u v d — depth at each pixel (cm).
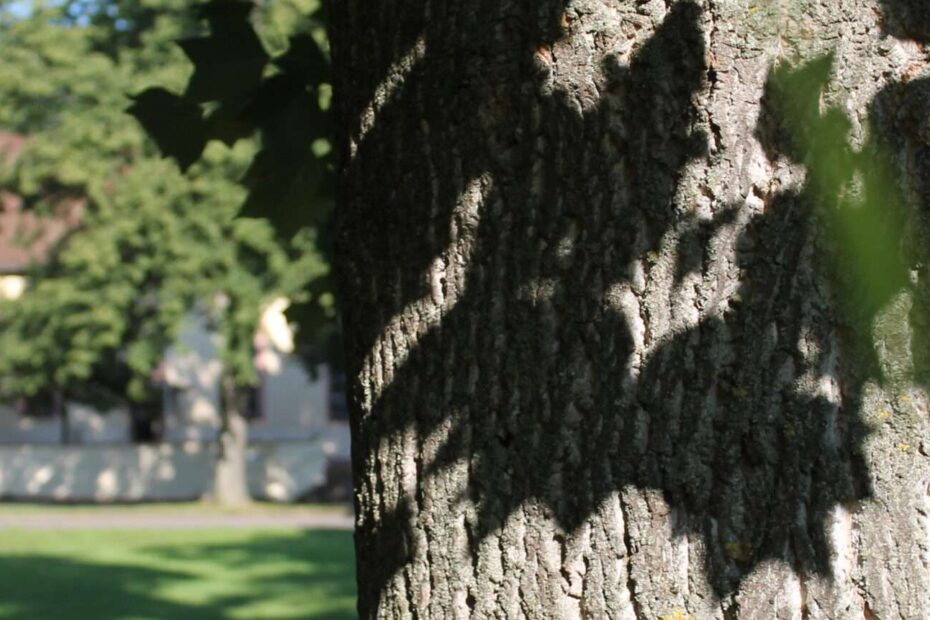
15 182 2580
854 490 217
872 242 220
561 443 226
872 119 223
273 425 3619
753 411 219
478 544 231
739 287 221
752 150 223
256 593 1416
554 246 230
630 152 226
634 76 227
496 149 235
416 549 238
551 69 231
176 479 3231
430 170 243
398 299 245
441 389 238
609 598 222
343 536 2120
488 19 237
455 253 238
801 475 217
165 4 2548
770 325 220
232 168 2539
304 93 412
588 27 230
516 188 233
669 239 223
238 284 2539
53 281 2605
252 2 405
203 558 1769
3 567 1636
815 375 218
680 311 222
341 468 3475
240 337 2648
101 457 3206
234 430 3009
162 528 2286
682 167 224
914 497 217
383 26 253
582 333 227
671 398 221
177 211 2544
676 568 219
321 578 1546
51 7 2541
